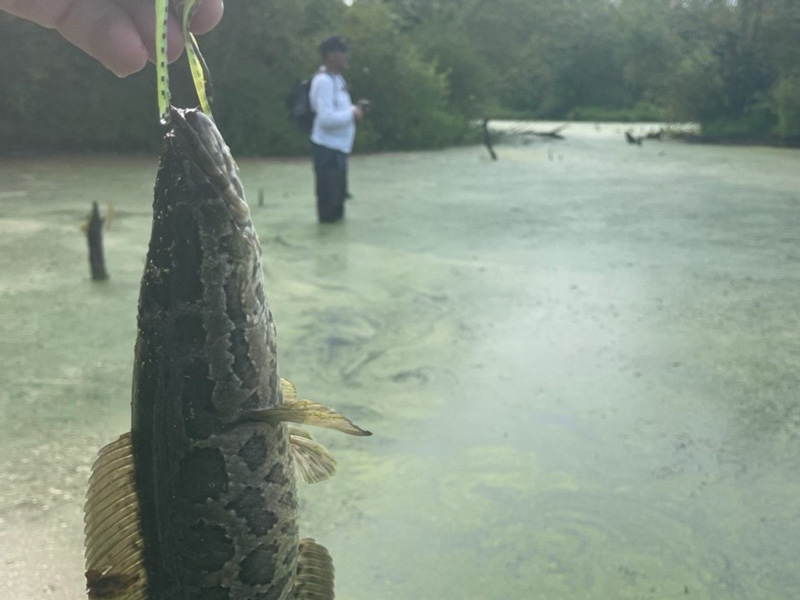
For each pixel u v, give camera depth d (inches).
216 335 65.6
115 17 79.9
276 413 65.6
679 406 172.2
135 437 68.8
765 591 115.7
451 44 900.0
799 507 135.6
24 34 593.3
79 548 121.9
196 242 65.2
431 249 312.0
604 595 115.1
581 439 159.0
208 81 66.9
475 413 169.9
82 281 260.4
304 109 356.5
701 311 234.1
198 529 66.6
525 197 442.6
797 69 810.2
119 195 430.6
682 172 558.6
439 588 116.0
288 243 320.2
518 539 127.5
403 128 762.2
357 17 765.9
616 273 275.7
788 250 308.8
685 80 888.3
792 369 190.7
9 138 629.3
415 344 208.7
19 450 149.6
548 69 1443.2
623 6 1477.6
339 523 131.6
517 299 246.4
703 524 131.5
